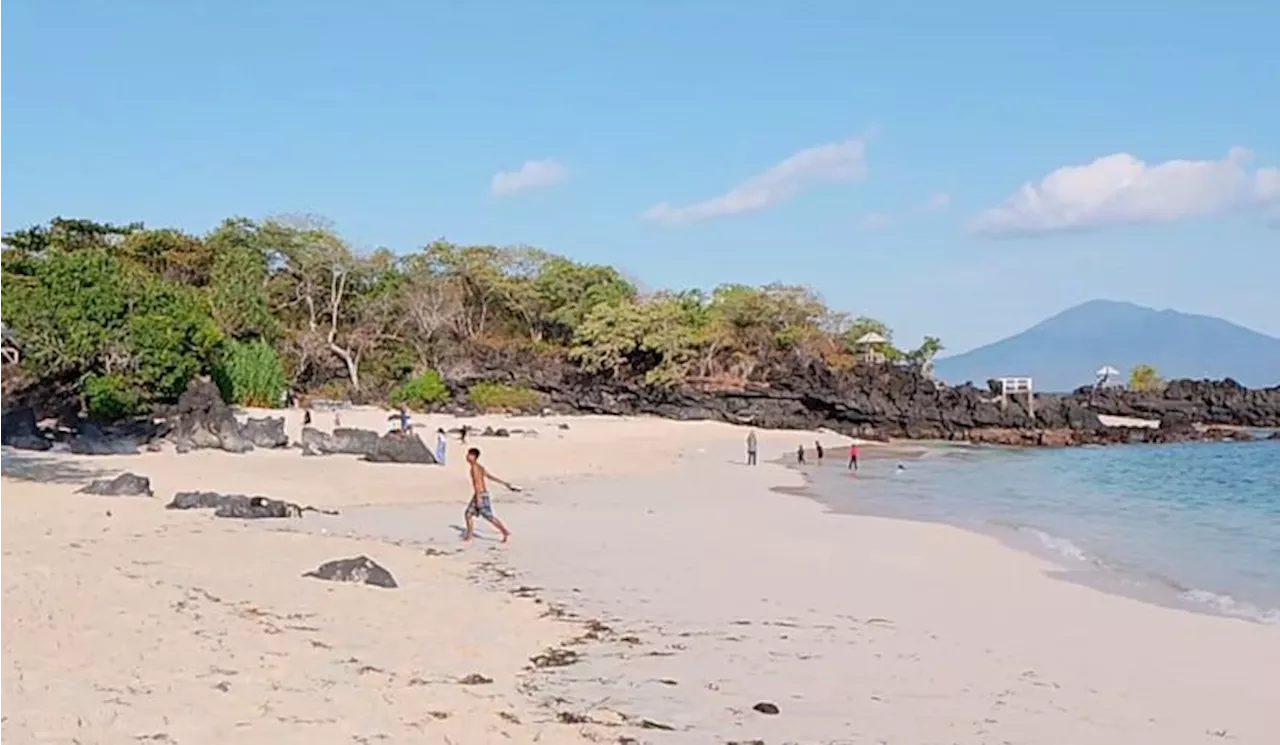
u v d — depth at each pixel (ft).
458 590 49.98
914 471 158.20
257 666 32.50
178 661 32.40
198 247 273.95
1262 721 32.83
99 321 141.49
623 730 28.81
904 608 49.96
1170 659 41.22
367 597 46.09
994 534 83.56
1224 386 303.89
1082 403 306.35
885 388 275.59
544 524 80.28
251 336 246.47
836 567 62.49
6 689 27.68
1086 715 32.63
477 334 314.96
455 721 28.02
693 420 267.39
